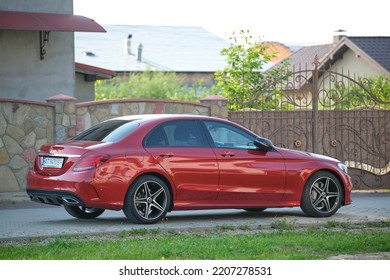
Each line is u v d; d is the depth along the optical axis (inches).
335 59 1609.3
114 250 370.3
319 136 737.6
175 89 2309.3
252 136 512.7
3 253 364.5
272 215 542.9
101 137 484.7
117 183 465.4
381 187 756.0
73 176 462.0
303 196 519.2
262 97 733.9
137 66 2758.4
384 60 1494.8
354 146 749.3
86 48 2869.1
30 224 483.8
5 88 778.8
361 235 424.8
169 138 486.9
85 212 516.7
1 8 783.1
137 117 502.0
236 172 498.0
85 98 972.6
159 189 478.3
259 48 867.4
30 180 485.4
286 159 514.9
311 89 744.3
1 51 776.3
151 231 442.3
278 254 364.2
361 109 751.1
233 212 566.6
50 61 797.2
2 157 652.1
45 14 786.8
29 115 661.9
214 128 502.6
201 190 488.7
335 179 527.8
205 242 394.9
